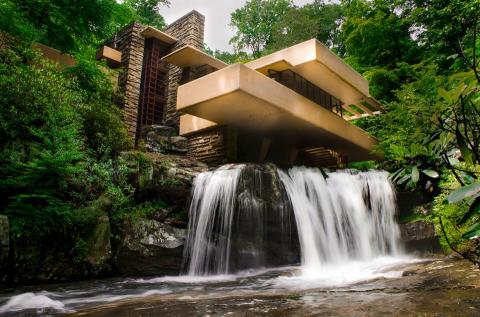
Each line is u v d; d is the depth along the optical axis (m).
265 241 8.80
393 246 10.05
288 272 7.22
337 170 12.19
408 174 3.11
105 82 11.99
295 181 10.20
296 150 15.72
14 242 6.02
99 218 7.27
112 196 7.97
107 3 11.43
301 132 13.53
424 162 3.01
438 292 3.34
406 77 18.34
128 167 8.84
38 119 8.11
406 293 3.45
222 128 13.59
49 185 6.89
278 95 10.87
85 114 9.66
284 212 9.27
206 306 3.49
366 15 20.95
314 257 9.27
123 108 15.48
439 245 8.80
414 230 9.48
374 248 10.50
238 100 10.34
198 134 14.64
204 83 10.52
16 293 5.29
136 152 9.38
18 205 6.21
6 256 5.82
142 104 16.69
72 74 11.55
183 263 8.10
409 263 7.38
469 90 2.30
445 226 6.21
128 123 15.36
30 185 6.65
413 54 19.22
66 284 6.26
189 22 17.91
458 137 2.31
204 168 11.13
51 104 7.93
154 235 7.91
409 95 11.10
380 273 6.08
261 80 10.30
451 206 5.94
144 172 8.97
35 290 5.57
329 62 12.56
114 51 16.75
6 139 7.57
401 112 9.84
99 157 9.40
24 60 9.82
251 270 8.34
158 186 9.03
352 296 3.54
